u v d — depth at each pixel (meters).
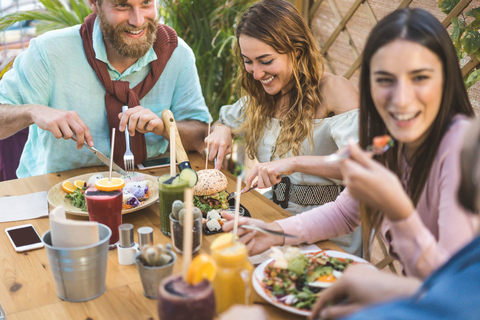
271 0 1.77
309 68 1.83
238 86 2.19
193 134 2.12
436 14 2.21
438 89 0.98
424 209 1.09
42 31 2.79
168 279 0.85
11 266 1.22
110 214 1.29
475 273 0.53
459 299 0.52
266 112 1.97
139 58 2.03
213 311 0.83
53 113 1.77
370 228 1.24
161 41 2.09
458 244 0.94
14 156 2.32
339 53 2.73
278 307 1.03
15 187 1.74
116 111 2.04
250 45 1.73
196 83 2.25
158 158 2.11
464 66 2.13
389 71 0.97
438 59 0.96
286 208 1.85
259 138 2.00
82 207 1.51
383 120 1.13
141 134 2.04
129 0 1.80
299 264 1.07
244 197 1.68
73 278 1.05
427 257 0.84
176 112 2.26
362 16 2.50
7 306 1.06
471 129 0.62
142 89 2.09
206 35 3.00
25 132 2.32
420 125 1.00
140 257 1.08
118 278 1.17
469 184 0.60
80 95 2.03
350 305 0.81
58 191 1.62
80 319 1.01
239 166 1.00
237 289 0.95
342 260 1.17
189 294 0.81
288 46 1.74
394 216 0.84
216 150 1.92
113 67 2.02
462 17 2.10
